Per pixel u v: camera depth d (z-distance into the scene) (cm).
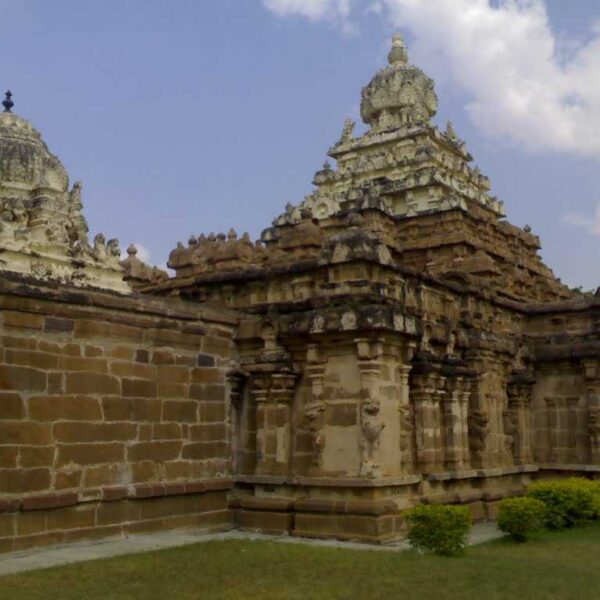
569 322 2512
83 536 1462
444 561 1305
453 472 1895
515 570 1229
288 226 2728
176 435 1677
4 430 1357
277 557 1321
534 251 3341
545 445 2438
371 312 1623
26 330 1409
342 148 3316
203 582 1113
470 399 2097
